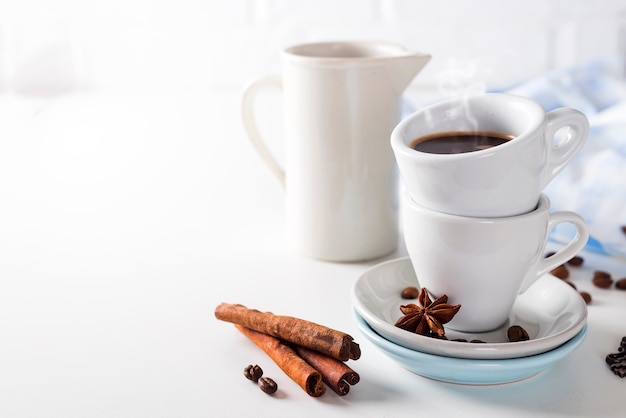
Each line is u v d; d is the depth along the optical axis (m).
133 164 0.97
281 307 0.64
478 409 0.53
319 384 0.54
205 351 0.59
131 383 0.56
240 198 0.85
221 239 0.76
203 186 0.89
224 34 1.36
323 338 0.55
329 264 0.70
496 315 0.58
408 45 1.35
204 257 0.72
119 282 0.68
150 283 0.68
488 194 0.54
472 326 0.58
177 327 0.62
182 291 0.66
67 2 1.35
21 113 1.23
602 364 0.57
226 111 1.22
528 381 0.56
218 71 1.38
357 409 0.53
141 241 0.76
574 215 0.58
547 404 0.53
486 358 0.53
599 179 0.70
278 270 0.69
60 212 0.83
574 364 0.57
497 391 0.55
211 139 1.07
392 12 1.34
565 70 0.99
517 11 1.33
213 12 1.35
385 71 0.67
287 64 0.67
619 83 0.96
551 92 0.93
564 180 0.72
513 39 1.34
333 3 1.34
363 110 0.67
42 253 0.73
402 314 0.60
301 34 1.36
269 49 1.37
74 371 0.57
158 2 1.35
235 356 0.58
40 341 0.60
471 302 0.57
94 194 0.88
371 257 0.71
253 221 0.79
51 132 1.11
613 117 0.79
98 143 1.06
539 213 0.55
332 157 0.68
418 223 0.56
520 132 0.57
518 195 0.55
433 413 0.53
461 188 0.54
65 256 0.73
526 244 0.56
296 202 0.70
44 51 1.37
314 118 0.67
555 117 0.56
